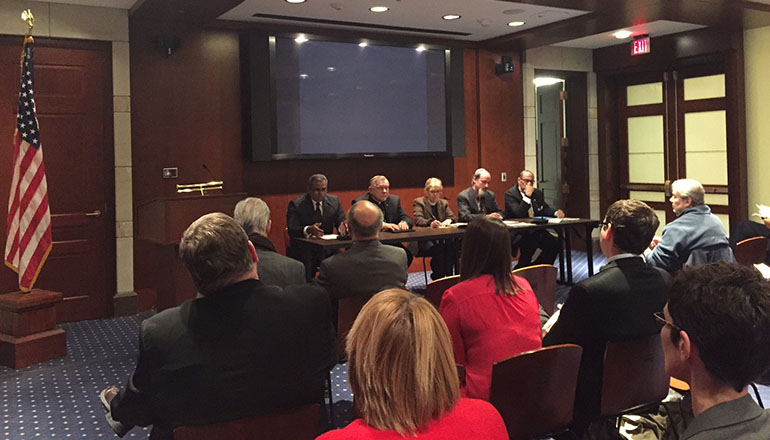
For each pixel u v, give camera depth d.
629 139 8.75
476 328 2.20
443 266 6.25
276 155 6.47
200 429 1.59
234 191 6.43
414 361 1.00
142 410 1.61
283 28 6.54
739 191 7.42
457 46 7.62
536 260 6.75
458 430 1.03
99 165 5.74
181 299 4.36
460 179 7.82
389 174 7.36
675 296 1.04
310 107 6.69
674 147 8.20
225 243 1.66
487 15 6.43
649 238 2.33
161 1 5.19
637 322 2.28
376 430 1.00
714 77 7.73
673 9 6.07
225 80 6.34
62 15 5.46
